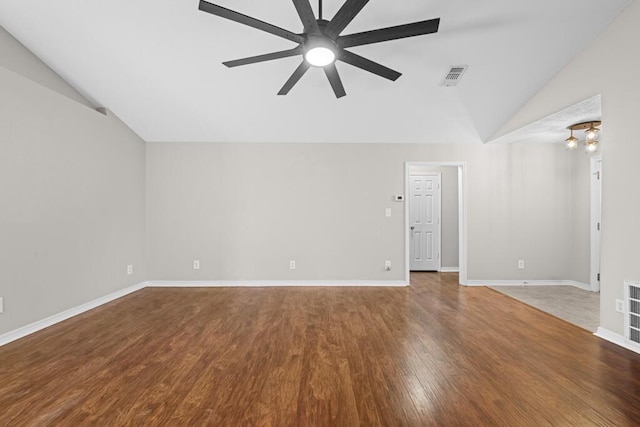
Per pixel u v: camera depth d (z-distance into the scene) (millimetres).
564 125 3820
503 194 4898
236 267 4879
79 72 3375
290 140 4836
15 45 2951
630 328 2557
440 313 3527
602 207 2758
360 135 4684
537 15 2562
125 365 2303
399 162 4902
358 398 1882
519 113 3963
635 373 2160
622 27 2529
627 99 2502
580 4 2465
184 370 2229
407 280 4883
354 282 4879
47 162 3154
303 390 1969
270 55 2225
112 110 4074
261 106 3992
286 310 3643
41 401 1852
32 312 2979
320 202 4887
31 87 2982
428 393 1934
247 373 2184
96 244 3830
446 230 6195
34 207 3014
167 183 4859
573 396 1894
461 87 3555
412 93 3686
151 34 2861
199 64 3234
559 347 2602
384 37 1983
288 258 4883
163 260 4871
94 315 3469
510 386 2010
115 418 1694
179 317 3395
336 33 1953
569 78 3107
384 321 3260
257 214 4875
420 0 2436
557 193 4879
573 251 4863
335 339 2785
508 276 4914
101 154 3922
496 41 2848
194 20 2688
